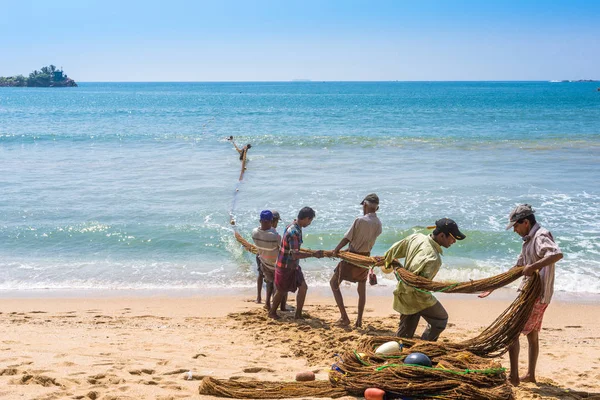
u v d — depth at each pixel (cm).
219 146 2955
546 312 949
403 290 612
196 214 1551
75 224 1448
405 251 624
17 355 606
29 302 979
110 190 1830
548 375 610
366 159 2502
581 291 1057
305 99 10894
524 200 1686
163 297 1013
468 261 1205
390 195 1750
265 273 879
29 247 1291
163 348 668
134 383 523
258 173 2145
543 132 3741
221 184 1930
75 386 508
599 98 10656
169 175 2097
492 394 471
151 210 1586
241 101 9912
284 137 3303
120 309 938
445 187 1861
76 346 664
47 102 9675
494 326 557
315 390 504
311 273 1156
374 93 15412
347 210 1574
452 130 3959
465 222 1457
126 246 1305
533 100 9862
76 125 4406
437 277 1120
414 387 480
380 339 588
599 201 1677
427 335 623
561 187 1866
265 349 672
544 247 530
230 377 550
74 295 1023
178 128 4134
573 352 714
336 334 746
